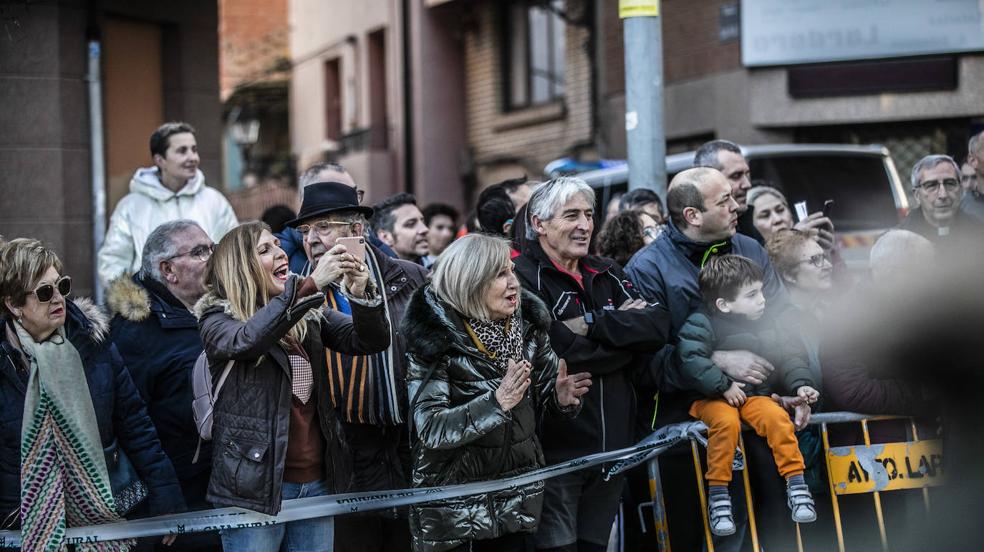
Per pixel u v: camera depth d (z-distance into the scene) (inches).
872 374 212.2
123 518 179.3
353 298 170.9
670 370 204.2
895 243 209.2
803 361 209.3
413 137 760.3
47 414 172.4
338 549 200.7
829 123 514.0
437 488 179.2
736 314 205.3
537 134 693.9
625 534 224.8
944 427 206.8
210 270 175.8
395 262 205.6
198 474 202.5
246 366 171.6
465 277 176.6
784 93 517.0
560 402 188.4
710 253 214.2
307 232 194.7
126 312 199.6
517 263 200.8
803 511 199.3
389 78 783.7
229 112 973.8
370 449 198.2
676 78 570.9
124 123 378.0
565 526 195.8
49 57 344.5
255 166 957.8
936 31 488.7
